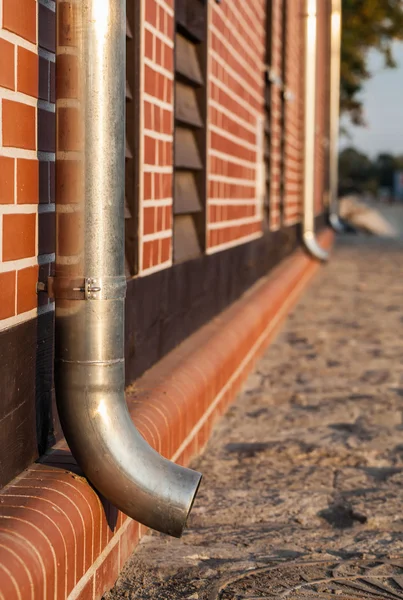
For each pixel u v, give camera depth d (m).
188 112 3.80
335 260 13.57
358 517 2.97
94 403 2.28
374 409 4.19
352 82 26.16
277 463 3.43
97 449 2.29
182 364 3.49
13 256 2.24
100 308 2.27
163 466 2.32
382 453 3.55
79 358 2.28
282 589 2.52
